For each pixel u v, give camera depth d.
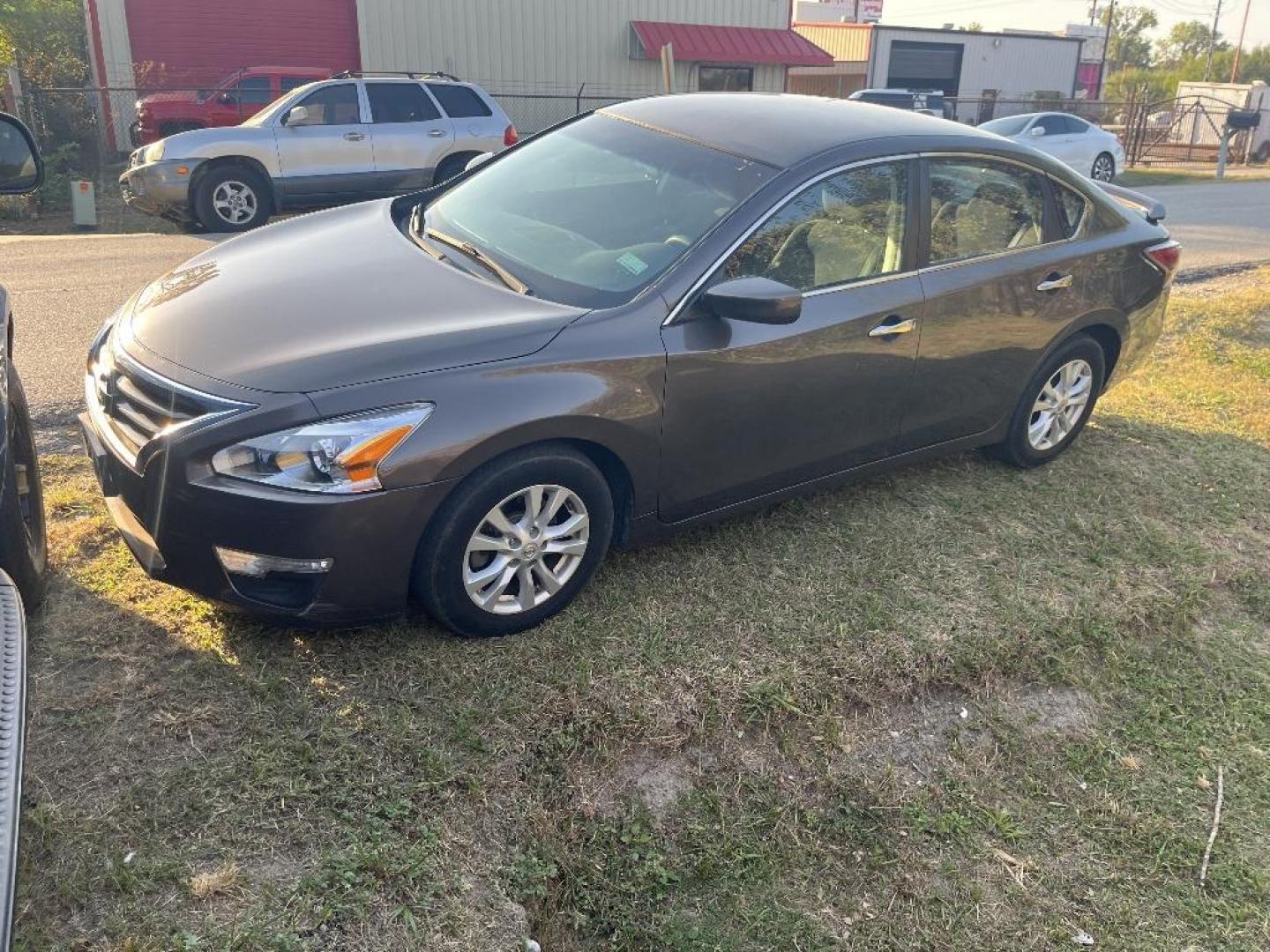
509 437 3.08
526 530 3.28
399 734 2.94
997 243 4.51
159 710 2.92
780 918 2.86
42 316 7.08
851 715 3.51
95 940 2.26
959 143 4.35
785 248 3.77
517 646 3.36
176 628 3.26
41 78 19.25
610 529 3.51
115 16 19.16
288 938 2.34
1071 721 3.73
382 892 2.51
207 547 2.92
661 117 4.38
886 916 2.92
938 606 3.96
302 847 2.58
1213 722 3.84
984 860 3.14
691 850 2.98
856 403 4.06
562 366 3.21
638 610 3.64
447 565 3.12
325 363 2.98
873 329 3.98
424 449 2.96
